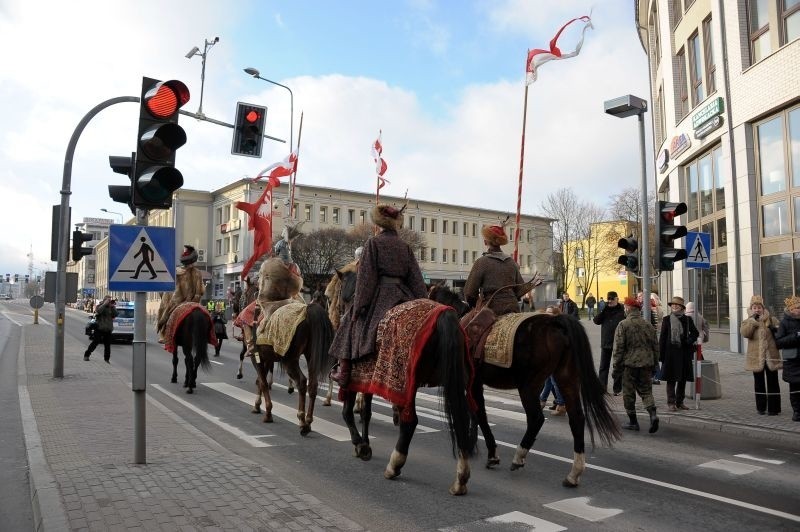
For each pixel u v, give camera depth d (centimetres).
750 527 496
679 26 2402
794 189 1700
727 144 1953
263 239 1452
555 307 1106
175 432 796
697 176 2272
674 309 1069
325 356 829
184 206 6775
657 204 1159
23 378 1359
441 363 547
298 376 862
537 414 641
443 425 942
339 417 995
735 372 1530
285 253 1572
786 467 697
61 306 1367
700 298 2258
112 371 1520
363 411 727
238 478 579
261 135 1416
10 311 7888
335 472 654
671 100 2478
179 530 445
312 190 6259
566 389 611
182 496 522
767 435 868
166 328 1277
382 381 582
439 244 7012
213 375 1562
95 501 506
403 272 650
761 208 1828
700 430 931
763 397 1022
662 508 543
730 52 1930
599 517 517
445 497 567
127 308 2719
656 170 2911
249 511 488
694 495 583
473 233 7344
